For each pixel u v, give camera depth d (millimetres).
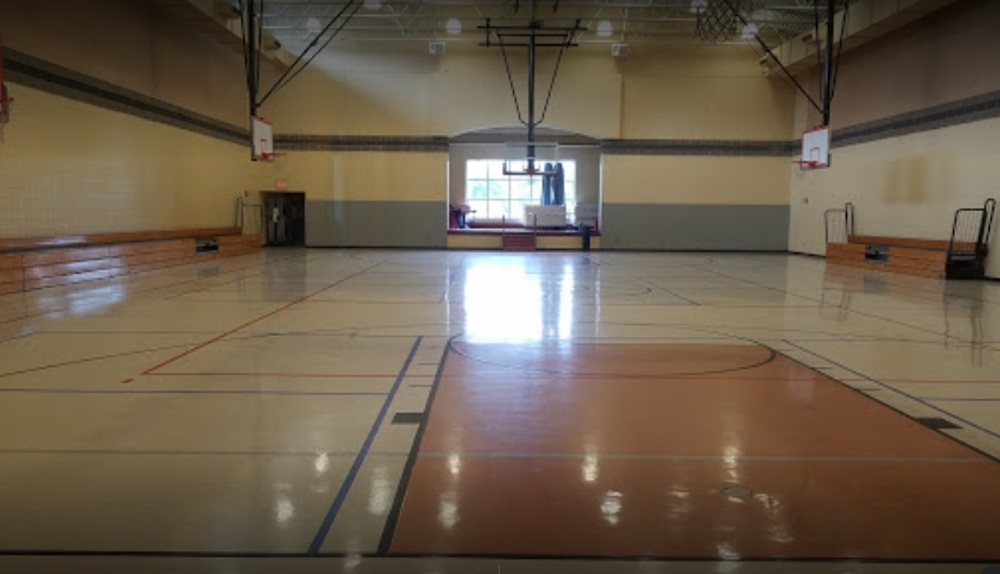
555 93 16812
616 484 2641
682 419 3461
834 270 12500
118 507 2398
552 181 19812
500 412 3545
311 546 2141
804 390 4051
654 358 4887
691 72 16969
